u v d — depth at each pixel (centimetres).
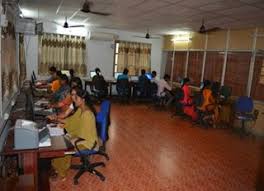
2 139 271
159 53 947
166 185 297
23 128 209
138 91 812
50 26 754
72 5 484
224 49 672
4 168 246
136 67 911
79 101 292
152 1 409
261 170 281
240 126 596
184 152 410
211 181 314
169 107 767
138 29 797
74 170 318
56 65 779
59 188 276
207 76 737
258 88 582
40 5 500
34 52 745
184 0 387
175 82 881
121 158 368
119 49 874
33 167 224
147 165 349
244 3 375
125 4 445
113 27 795
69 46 793
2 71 280
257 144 482
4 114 292
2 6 285
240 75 629
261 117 563
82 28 803
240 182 315
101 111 330
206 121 597
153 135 491
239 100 565
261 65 574
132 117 634
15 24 440
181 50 846
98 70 736
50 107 381
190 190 289
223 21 534
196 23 587
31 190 213
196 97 605
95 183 291
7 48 321
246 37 609
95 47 839
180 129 551
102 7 479
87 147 280
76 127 296
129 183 296
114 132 495
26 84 600
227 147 452
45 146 224
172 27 691
